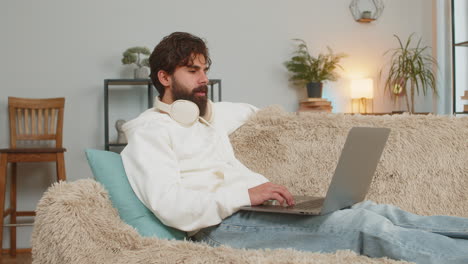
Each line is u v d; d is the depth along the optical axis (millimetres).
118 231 1086
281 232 1198
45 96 3338
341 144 1724
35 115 3291
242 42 3645
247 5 3652
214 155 1481
